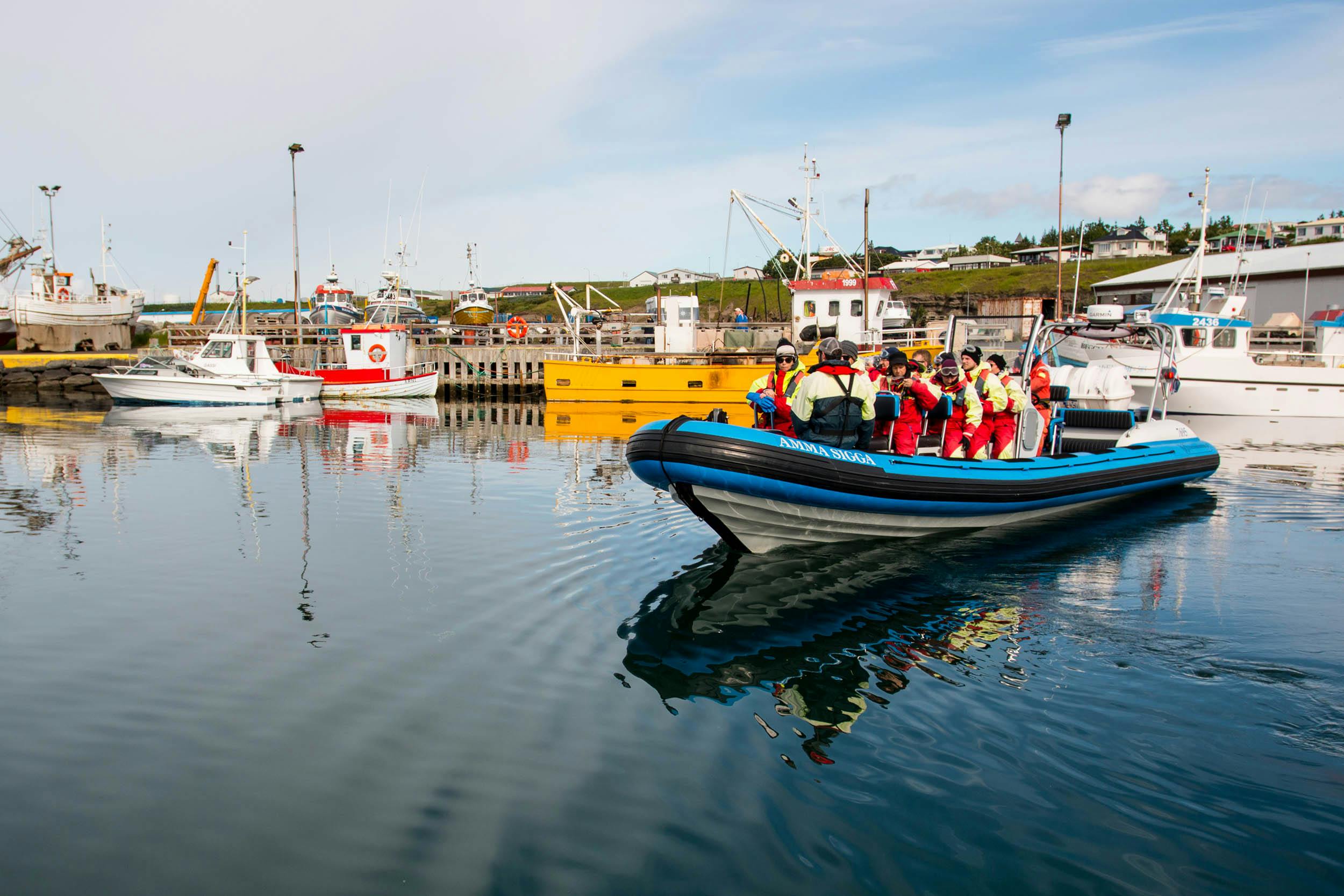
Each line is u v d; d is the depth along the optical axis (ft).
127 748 14.25
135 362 119.85
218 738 14.61
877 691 16.80
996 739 14.74
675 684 17.03
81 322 140.46
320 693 16.47
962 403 30.09
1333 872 11.10
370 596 22.72
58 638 19.49
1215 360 83.51
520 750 14.25
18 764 13.69
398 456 52.60
